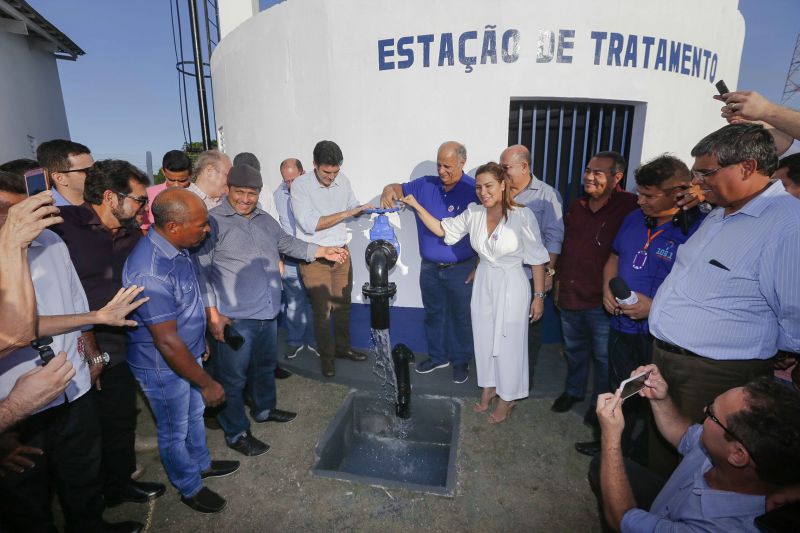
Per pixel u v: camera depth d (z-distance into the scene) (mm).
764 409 1110
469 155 3717
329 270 3584
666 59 3678
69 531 2064
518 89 3551
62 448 1896
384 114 3779
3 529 1735
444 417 3375
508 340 2875
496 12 3426
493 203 2674
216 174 3068
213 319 2490
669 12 3590
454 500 2379
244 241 2605
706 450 1277
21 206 1386
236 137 5180
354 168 3957
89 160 2273
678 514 1308
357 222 3986
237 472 2619
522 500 2373
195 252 2469
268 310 2742
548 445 2822
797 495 1064
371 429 3521
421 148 3773
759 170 1621
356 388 3607
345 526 2225
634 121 3908
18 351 1666
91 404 2008
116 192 2049
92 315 1725
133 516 2295
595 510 2301
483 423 3061
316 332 3658
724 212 1839
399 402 3162
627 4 3451
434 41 3553
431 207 3422
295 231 4020
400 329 4160
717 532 1167
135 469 2566
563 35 3447
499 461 2678
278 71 4227
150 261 1914
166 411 2127
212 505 2311
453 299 3477
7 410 1258
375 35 3650
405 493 2432
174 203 1875
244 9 6379
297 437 2955
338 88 3848
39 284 1733
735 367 1789
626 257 2477
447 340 3893
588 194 2914
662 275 2322
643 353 2465
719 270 1769
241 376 2670
